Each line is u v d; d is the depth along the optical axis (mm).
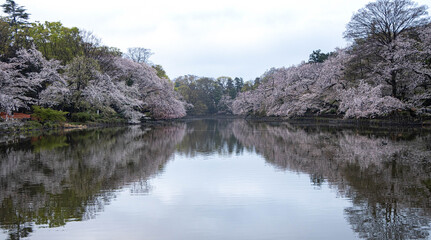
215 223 8438
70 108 44062
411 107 33781
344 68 42438
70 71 40125
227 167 15711
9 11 56906
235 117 107438
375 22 35906
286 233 7805
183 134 35250
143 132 36938
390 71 33438
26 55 36125
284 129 41156
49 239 7410
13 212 9117
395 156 17266
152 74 58906
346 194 10773
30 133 31734
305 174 13820
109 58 51219
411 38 35500
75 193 10984
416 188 11305
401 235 7613
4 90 31328
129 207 9633
